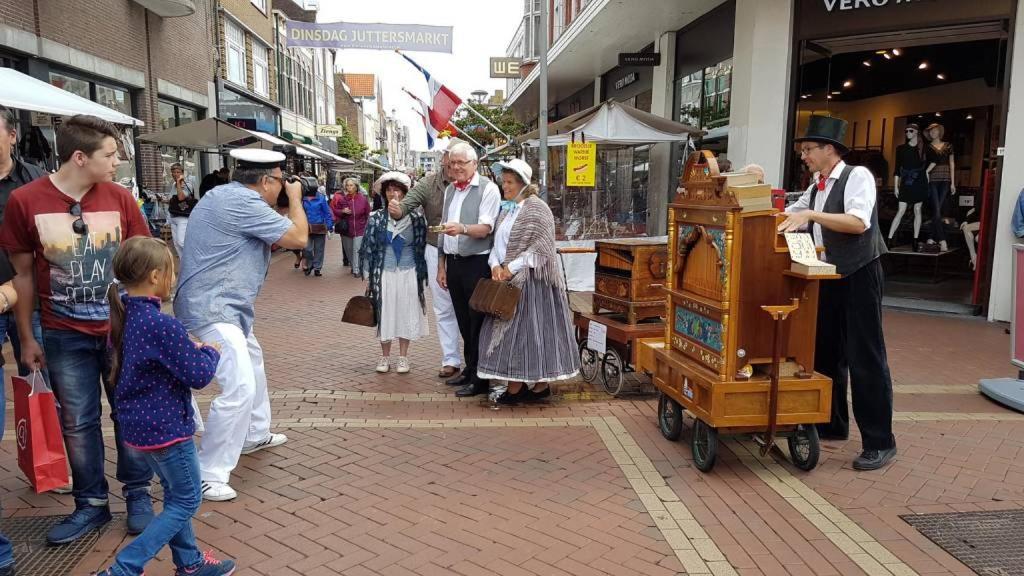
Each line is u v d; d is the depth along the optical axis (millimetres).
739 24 10523
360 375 6250
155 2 13516
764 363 3900
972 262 11422
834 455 4324
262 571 2988
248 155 3756
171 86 15375
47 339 3195
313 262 13133
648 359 4684
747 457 4301
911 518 3461
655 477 3998
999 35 8820
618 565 3055
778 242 3758
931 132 11711
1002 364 6547
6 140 3582
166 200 13328
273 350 7195
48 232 3078
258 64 23922
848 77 12617
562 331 5250
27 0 9750
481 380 5594
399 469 4102
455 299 5664
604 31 14180
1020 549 3166
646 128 9398
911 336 7727
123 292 3270
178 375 2645
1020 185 8211
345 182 13188
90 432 3299
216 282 3645
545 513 3553
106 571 2586
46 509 3574
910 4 8875
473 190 5461
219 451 3680
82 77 11742
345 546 3205
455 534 3326
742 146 10391
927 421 4891
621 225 10617
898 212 12141
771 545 3225
